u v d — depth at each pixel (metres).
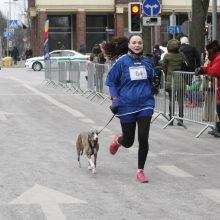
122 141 8.50
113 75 8.13
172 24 32.59
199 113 12.88
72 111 17.05
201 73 12.55
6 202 6.94
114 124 14.27
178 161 9.73
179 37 17.91
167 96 14.80
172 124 14.18
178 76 13.66
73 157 9.90
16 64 59.22
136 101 8.06
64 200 7.06
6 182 8.00
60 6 52.66
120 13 52.75
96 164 9.35
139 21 20.72
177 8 52.84
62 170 8.84
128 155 10.20
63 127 13.60
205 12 20.30
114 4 53.16
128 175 8.58
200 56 18.50
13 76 36.56
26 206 6.77
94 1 52.97
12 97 21.34
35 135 12.32
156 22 20.53
